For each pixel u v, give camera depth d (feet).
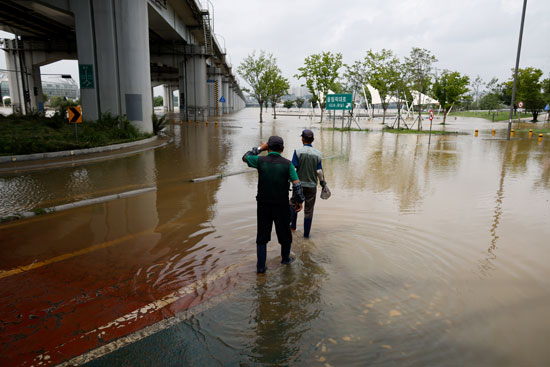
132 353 8.89
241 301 11.38
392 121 157.89
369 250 15.61
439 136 79.87
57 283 12.59
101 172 34.30
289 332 9.75
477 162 42.06
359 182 30.37
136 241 16.67
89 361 8.60
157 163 40.19
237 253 15.34
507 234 17.78
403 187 28.55
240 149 53.62
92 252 15.35
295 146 57.47
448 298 11.55
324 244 16.34
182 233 17.75
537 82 141.79
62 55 120.26
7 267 13.88
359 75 117.91
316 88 126.41
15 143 40.81
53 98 240.53
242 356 8.77
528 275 13.26
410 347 9.10
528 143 64.75
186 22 120.67
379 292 11.95
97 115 63.72
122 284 12.52
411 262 14.37
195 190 27.22
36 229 18.34
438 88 131.34
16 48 118.83
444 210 22.03
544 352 8.93
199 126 107.86
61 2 59.77
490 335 9.61
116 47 63.05
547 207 22.91
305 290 12.09
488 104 249.55
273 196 13.38
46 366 8.43
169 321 10.27
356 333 9.70
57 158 41.57
